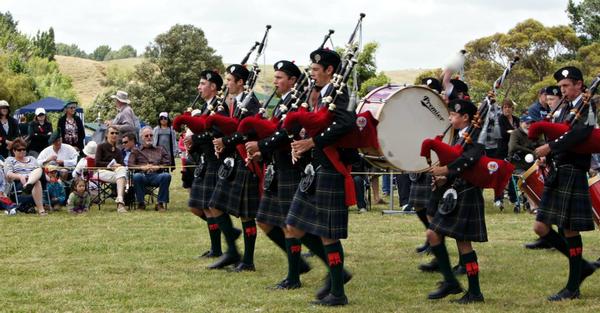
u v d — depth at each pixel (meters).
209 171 7.48
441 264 5.90
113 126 12.12
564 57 31.61
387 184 14.12
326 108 5.53
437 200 6.27
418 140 6.80
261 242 8.59
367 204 12.74
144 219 10.73
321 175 5.63
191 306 5.63
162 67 44.72
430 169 5.87
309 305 5.66
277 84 6.44
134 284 6.43
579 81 5.92
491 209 11.88
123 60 98.81
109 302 5.77
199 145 7.46
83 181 11.58
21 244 8.52
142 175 11.98
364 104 6.87
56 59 88.12
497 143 11.35
